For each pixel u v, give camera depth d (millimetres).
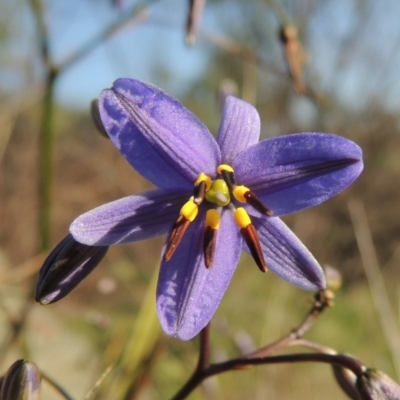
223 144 46
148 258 159
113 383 71
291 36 84
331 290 58
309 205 45
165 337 73
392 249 243
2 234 203
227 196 45
